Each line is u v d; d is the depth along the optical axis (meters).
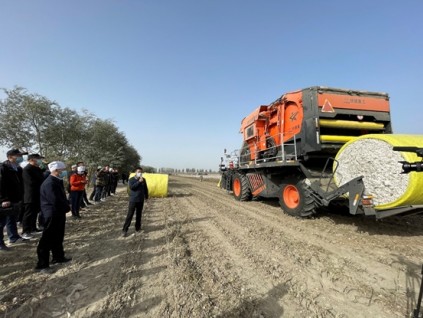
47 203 4.09
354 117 7.03
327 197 5.93
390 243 4.93
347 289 3.31
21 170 5.77
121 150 28.84
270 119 9.17
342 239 5.23
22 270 4.04
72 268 4.12
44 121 17.31
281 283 3.49
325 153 7.00
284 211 7.61
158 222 7.34
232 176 12.66
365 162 5.32
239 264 4.15
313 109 6.77
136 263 4.29
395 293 3.18
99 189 11.34
